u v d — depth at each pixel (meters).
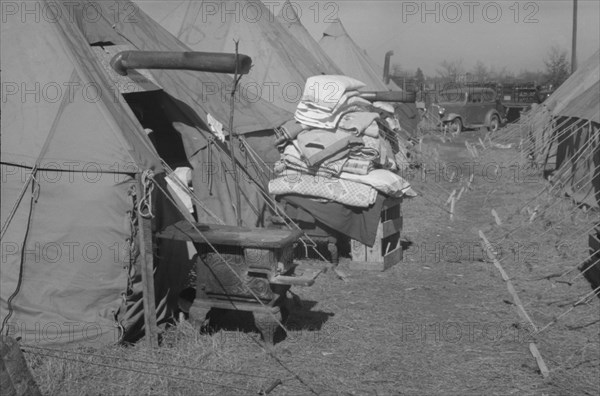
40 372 4.72
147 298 5.13
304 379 4.89
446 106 25.44
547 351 5.50
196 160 7.31
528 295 6.96
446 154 19.77
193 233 5.30
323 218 7.67
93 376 4.72
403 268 7.95
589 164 10.90
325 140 7.64
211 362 4.99
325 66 15.66
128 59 6.13
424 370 5.13
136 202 5.14
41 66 5.42
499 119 27.08
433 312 6.45
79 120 5.24
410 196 8.31
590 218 10.12
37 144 5.18
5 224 5.12
